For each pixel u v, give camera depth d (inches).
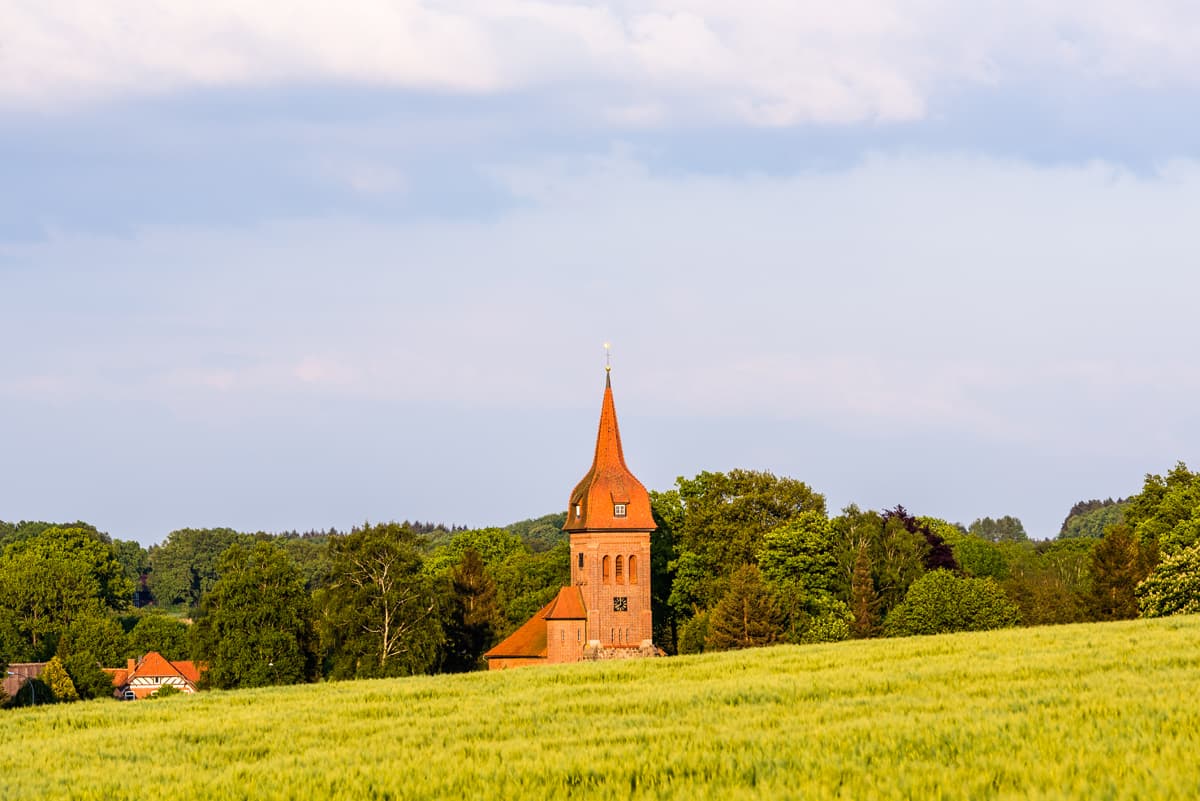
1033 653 2881.4
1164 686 2260.1
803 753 1867.6
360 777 1937.7
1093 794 1562.5
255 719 2568.9
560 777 1847.9
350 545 5905.5
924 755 1840.6
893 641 3442.4
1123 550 6314.0
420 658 5762.8
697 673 3006.9
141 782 1995.6
